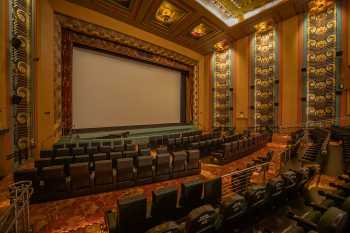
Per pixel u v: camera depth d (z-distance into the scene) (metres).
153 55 12.84
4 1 5.59
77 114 10.40
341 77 9.20
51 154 5.74
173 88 15.58
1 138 5.43
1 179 5.27
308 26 10.31
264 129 11.73
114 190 4.31
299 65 10.64
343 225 1.74
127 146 6.77
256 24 11.70
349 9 8.99
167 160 4.92
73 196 3.93
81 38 9.50
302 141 8.21
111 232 2.28
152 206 2.51
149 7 9.45
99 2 8.97
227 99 14.49
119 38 10.61
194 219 1.90
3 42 5.54
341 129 7.93
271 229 2.51
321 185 4.02
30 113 6.84
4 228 2.50
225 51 14.58
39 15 7.52
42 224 3.04
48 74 7.91
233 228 2.43
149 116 13.91
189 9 9.88
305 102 10.42
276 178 2.94
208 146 7.43
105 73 11.48
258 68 12.52
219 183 3.14
